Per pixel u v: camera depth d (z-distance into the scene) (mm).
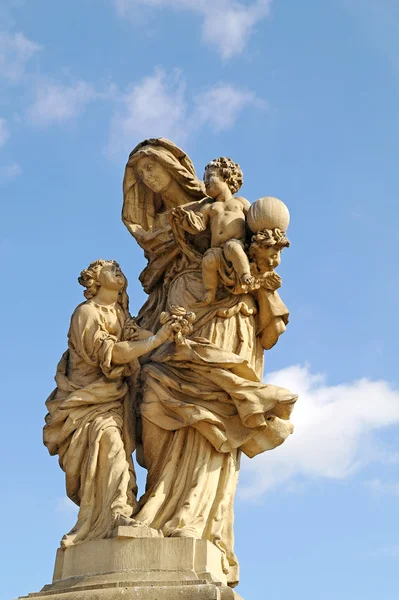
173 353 8984
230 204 9547
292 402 8820
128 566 8039
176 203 10109
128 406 9086
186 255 9742
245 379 8891
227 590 7738
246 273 9109
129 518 8289
